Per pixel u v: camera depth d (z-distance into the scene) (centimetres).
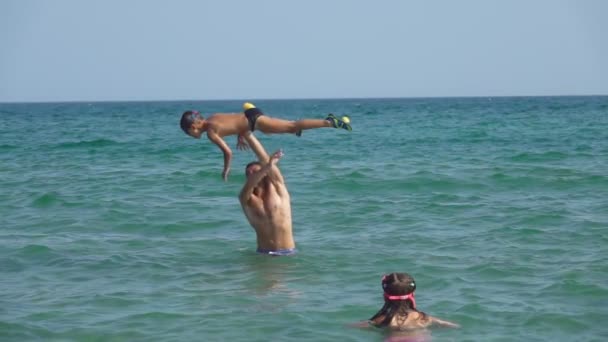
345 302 827
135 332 730
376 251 1091
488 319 761
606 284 883
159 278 951
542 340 702
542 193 1627
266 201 1081
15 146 3152
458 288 880
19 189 1791
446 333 717
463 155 2497
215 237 1227
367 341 696
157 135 3984
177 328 741
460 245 1122
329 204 1527
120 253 1102
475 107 10981
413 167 2106
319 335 715
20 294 874
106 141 3294
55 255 1087
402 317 739
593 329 734
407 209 1455
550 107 9762
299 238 1207
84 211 1475
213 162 2391
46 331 734
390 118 6444
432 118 6284
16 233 1267
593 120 5147
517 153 2522
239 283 920
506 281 909
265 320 763
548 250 1075
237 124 901
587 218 1310
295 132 862
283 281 927
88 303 833
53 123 6228
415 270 969
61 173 2123
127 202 1571
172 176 2000
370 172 1986
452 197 1591
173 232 1276
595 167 2041
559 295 845
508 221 1305
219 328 739
